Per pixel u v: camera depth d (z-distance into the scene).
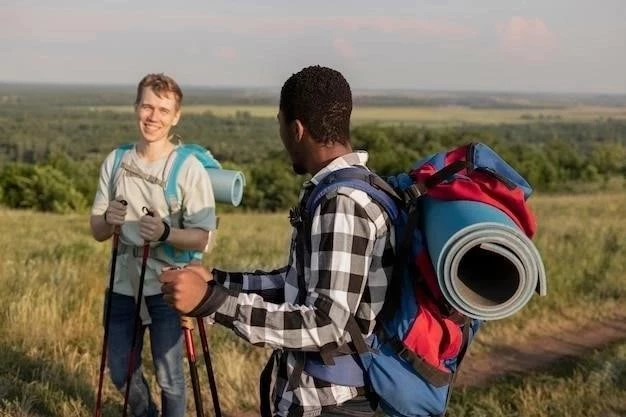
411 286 2.68
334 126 2.74
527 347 8.01
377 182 2.67
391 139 63.16
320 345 2.59
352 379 2.72
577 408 6.10
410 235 2.64
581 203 31.23
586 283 10.73
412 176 2.78
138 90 4.11
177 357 4.34
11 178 41.28
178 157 4.12
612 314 9.45
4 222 21.34
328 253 2.58
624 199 34.44
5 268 9.38
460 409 6.00
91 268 9.96
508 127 183.50
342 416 2.76
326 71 2.77
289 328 2.56
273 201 46.22
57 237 16.08
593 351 7.95
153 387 5.91
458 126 182.38
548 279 10.24
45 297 7.60
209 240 4.18
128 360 4.31
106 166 4.21
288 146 2.84
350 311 2.57
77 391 5.53
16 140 141.12
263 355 6.84
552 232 16.11
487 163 2.66
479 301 2.49
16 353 6.13
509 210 2.58
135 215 4.15
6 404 5.05
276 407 2.85
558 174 58.00
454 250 2.44
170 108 4.09
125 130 172.62
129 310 4.27
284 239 16.72
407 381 2.69
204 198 4.11
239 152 106.62
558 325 8.85
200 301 2.58
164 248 4.15
